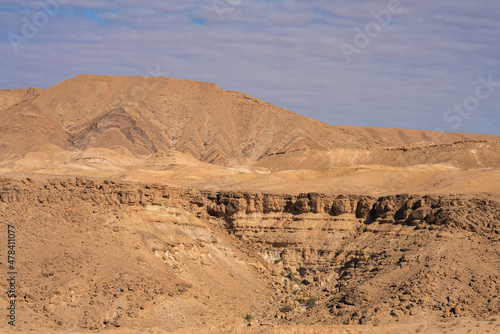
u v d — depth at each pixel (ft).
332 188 627.46
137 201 431.84
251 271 462.60
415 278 411.13
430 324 376.89
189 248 433.07
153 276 384.68
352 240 479.00
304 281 465.88
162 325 355.77
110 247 391.86
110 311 352.08
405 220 469.16
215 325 369.50
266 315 410.11
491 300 395.14
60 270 361.92
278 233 494.18
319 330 363.97
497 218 447.42
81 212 407.03
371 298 406.82
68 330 333.83
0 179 406.82
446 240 435.12
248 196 505.25
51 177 433.07
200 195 498.69
